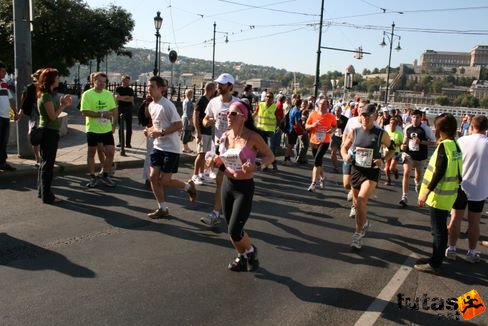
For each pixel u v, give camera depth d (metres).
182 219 6.59
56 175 8.80
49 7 27.48
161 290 4.31
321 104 9.10
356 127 5.90
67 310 3.85
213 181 9.34
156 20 21.50
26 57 9.31
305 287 4.57
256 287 4.50
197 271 4.80
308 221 7.05
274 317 3.92
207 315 3.89
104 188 8.05
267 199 8.35
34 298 4.03
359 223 5.84
